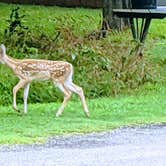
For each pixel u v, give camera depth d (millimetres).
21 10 28281
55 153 10656
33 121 13617
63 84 14398
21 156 10445
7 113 14641
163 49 22031
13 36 19734
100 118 14102
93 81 17812
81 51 18609
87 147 11125
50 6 32656
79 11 30938
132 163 10109
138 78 18500
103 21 23484
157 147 11203
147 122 13547
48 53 18906
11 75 17141
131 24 21438
